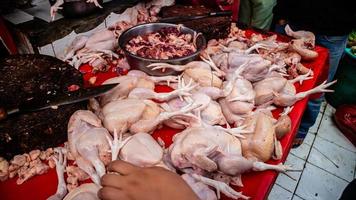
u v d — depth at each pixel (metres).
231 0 2.33
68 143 1.14
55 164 1.09
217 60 1.60
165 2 2.13
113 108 1.17
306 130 2.46
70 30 1.69
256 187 1.03
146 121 1.18
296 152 2.57
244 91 1.30
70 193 0.94
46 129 1.11
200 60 1.65
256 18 2.58
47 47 1.62
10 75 1.23
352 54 2.78
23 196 0.99
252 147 1.09
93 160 1.01
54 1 1.69
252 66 1.43
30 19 1.70
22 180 1.03
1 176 1.02
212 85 1.40
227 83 1.36
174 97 1.34
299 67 1.67
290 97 1.34
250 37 2.04
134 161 1.02
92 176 1.00
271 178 1.06
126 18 1.96
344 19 2.09
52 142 1.16
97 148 1.04
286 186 2.26
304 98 1.45
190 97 1.32
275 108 1.41
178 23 1.83
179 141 1.05
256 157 1.10
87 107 1.24
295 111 1.38
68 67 1.31
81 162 1.05
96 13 1.81
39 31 1.56
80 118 1.12
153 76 1.51
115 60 1.73
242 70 1.41
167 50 1.57
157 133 1.25
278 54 1.76
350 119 2.75
